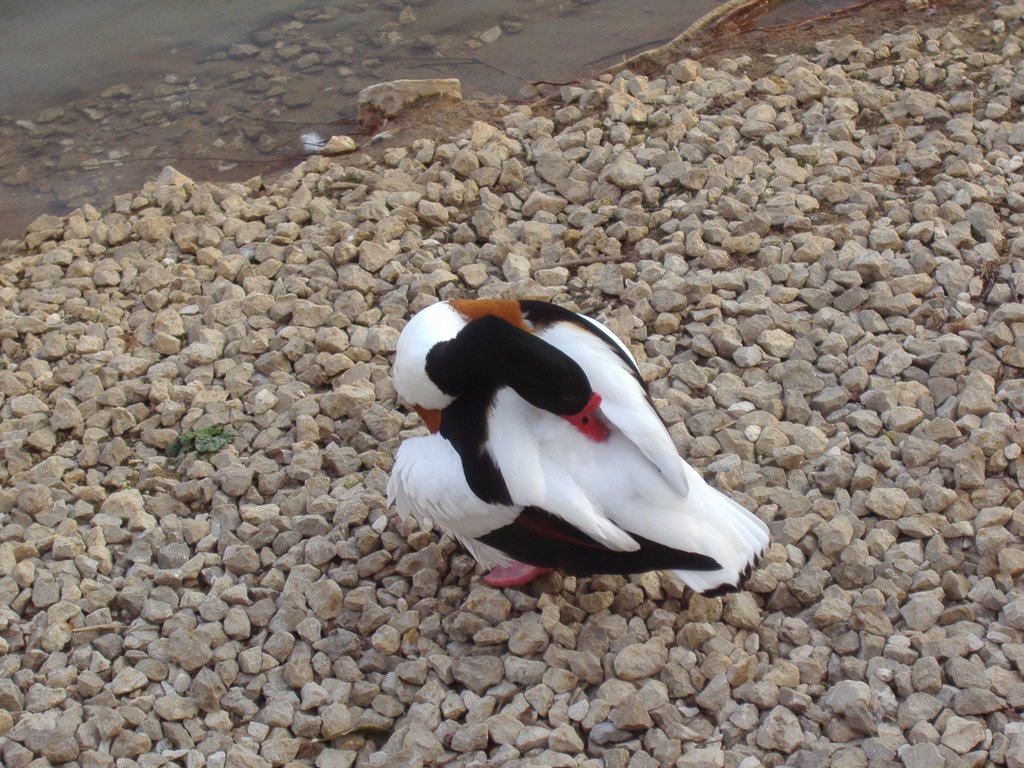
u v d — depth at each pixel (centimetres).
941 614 185
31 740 179
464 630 188
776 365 220
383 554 198
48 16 365
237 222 261
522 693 181
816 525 196
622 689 180
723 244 243
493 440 174
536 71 319
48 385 232
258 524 206
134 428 224
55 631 192
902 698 177
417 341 183
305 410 221
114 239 262
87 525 209
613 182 259
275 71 333
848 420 211
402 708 183
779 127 272
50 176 299
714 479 204
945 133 266
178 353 238
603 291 237
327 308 239
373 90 300
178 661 188
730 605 187
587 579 194
